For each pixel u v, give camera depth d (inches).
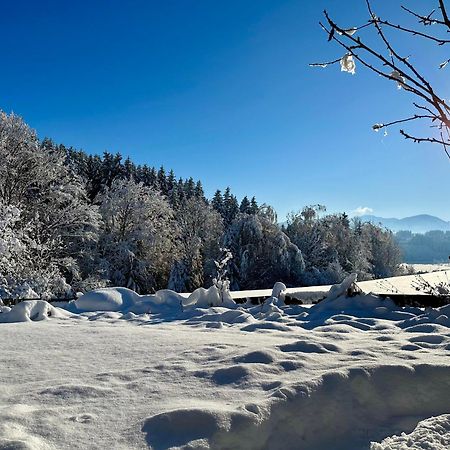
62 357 171.5
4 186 877.2
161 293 390.6
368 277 1743.4
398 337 209.0
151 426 106.3
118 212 1124.5
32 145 897.5
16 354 176.1
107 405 119.7
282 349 171.0
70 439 101.0
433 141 51.8
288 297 392.2
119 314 343.0
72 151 1894.7
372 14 51.6
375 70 52.4
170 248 1199.6
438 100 50.4
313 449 112.6
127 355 173.3
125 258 1080.8
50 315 326.3
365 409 129.0
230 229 1419.8
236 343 187.0
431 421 117.7
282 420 116.0
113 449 97.6
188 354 167.9
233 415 109.5
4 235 592.1
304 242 1610.5
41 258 730.8
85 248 1008.9
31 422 107.3
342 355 163.5
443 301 324.2
